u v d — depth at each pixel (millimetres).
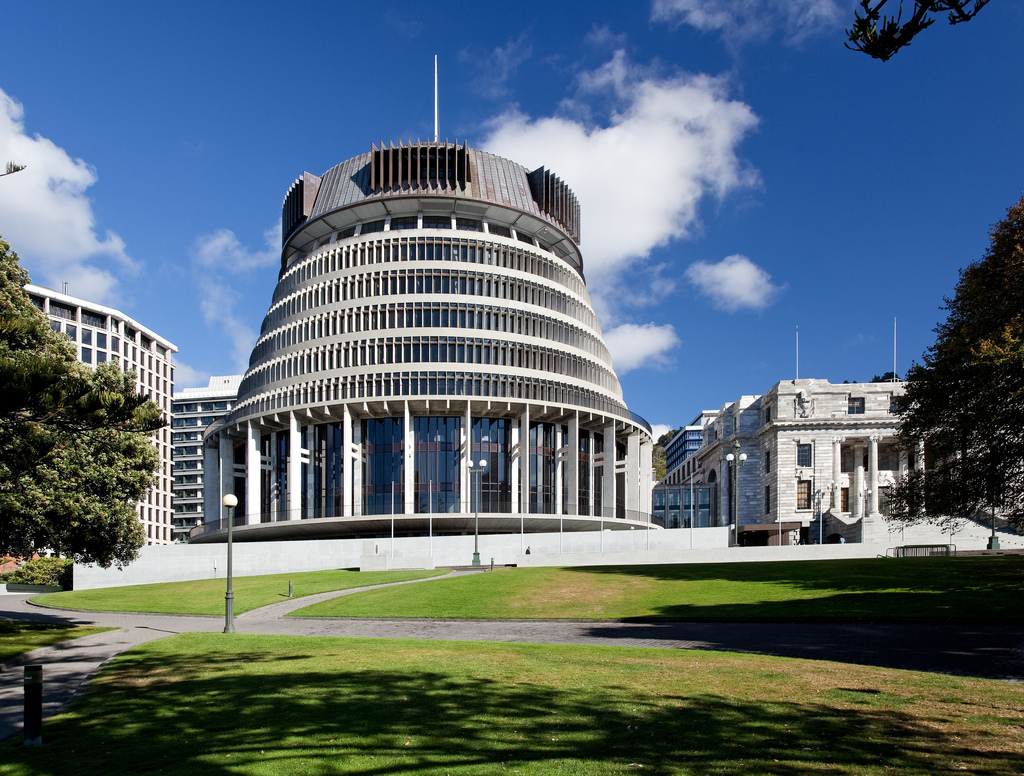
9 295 32062
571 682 16609
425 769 10633
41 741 12938
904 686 16094
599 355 94875
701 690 15641
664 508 136125
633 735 12156
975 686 16141
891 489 42750
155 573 63875
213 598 46188
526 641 26969
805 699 14711
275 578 56250
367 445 84375
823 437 105562
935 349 40531
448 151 91188
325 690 16094
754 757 10930
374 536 84625
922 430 40188
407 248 87250
